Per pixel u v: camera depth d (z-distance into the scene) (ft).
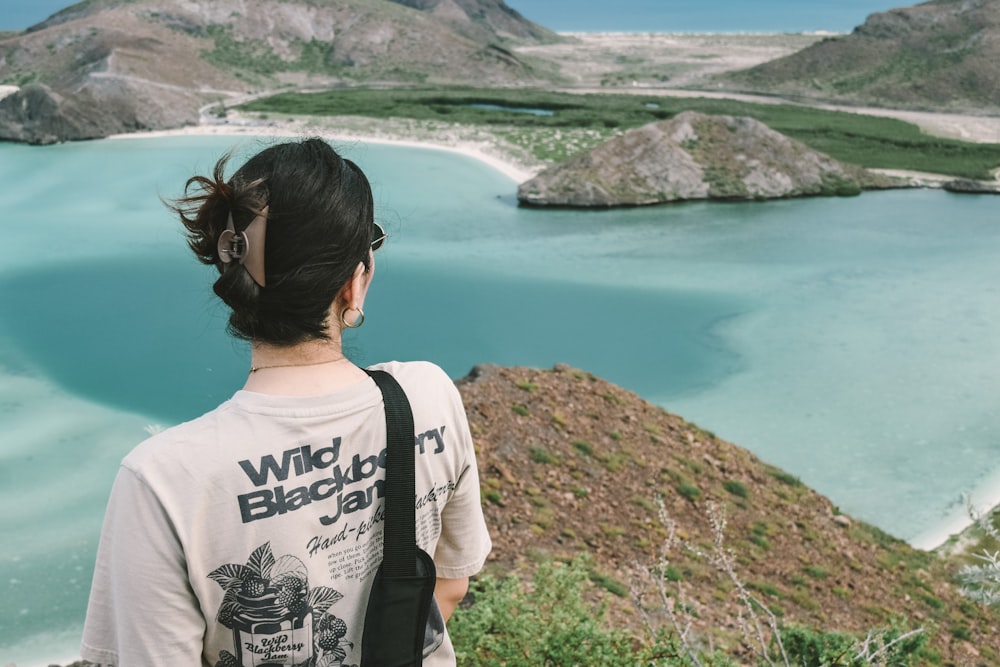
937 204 256.11
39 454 85.46
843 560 64.95
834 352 128.88
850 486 86.94
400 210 229.25
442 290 157.07
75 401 101.71
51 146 355.36
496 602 20.48
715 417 105.29
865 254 191.62
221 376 111.75
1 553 63.62
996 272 177.17
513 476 60.54
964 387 115.03
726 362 124.77
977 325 142.41
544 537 53.72
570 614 20.43
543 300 153.17
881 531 73.46
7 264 170.40
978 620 61.26
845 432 100.48
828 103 519.60
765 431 100.99
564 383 76.84
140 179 273.13
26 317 135.95
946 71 524.11
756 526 65.46
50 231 200.44
